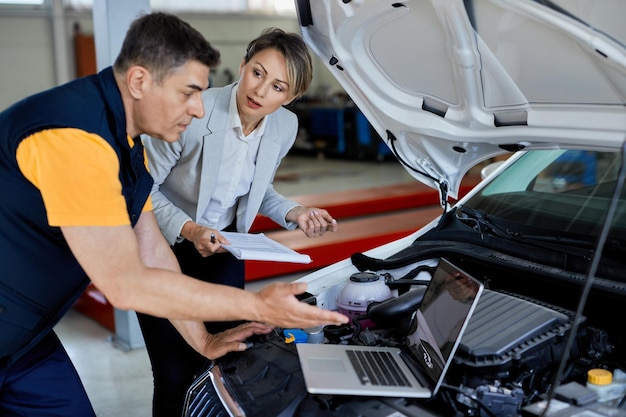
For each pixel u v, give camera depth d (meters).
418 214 6.04
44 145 1.43
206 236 2.01
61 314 1.74
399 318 1.81
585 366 1.60
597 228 1.91
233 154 2.23
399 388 1.46
